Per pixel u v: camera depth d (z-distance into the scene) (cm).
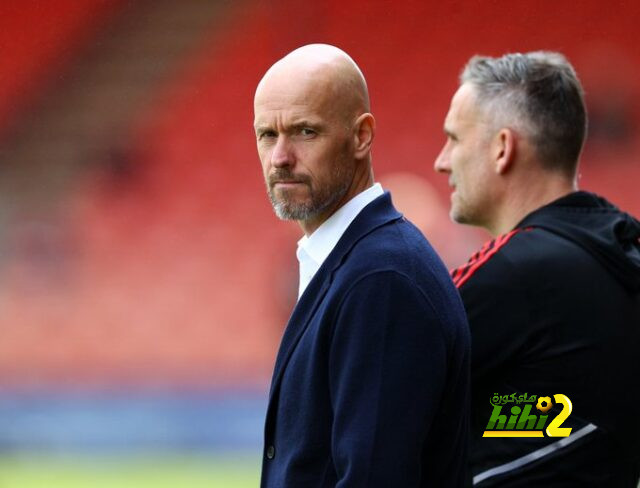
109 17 5553
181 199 5100
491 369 838
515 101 905
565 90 904
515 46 5334
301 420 705
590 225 867
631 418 845
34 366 4359
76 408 3700
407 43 5444
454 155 943
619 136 4875
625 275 845
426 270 711
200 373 4216
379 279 690
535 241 855
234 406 3812
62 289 4728
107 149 5222
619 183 4747
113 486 2772
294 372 713
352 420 670
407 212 3834
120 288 4762
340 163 731
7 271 4753
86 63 5453
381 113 5275
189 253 4934
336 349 689
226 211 5072
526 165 907
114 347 4556
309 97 721
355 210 743
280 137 730
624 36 5203
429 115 5266
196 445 3653
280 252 4541
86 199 5069
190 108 5347
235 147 5269
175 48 5488
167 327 4656
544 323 827
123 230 4966
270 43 5466
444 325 701
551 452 827
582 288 834
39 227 4947
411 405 673
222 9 5559
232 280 4841
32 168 5162
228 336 4619
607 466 840
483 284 839
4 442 3625
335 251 726
